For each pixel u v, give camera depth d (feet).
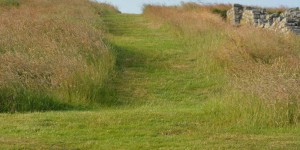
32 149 26.40
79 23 63.62
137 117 33.68
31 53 47.42
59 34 55.06
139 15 97.45
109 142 28.35
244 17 86.58
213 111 35.29
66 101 39.58
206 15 83.05
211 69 51.70
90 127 31.27
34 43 50.75
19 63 42.63
